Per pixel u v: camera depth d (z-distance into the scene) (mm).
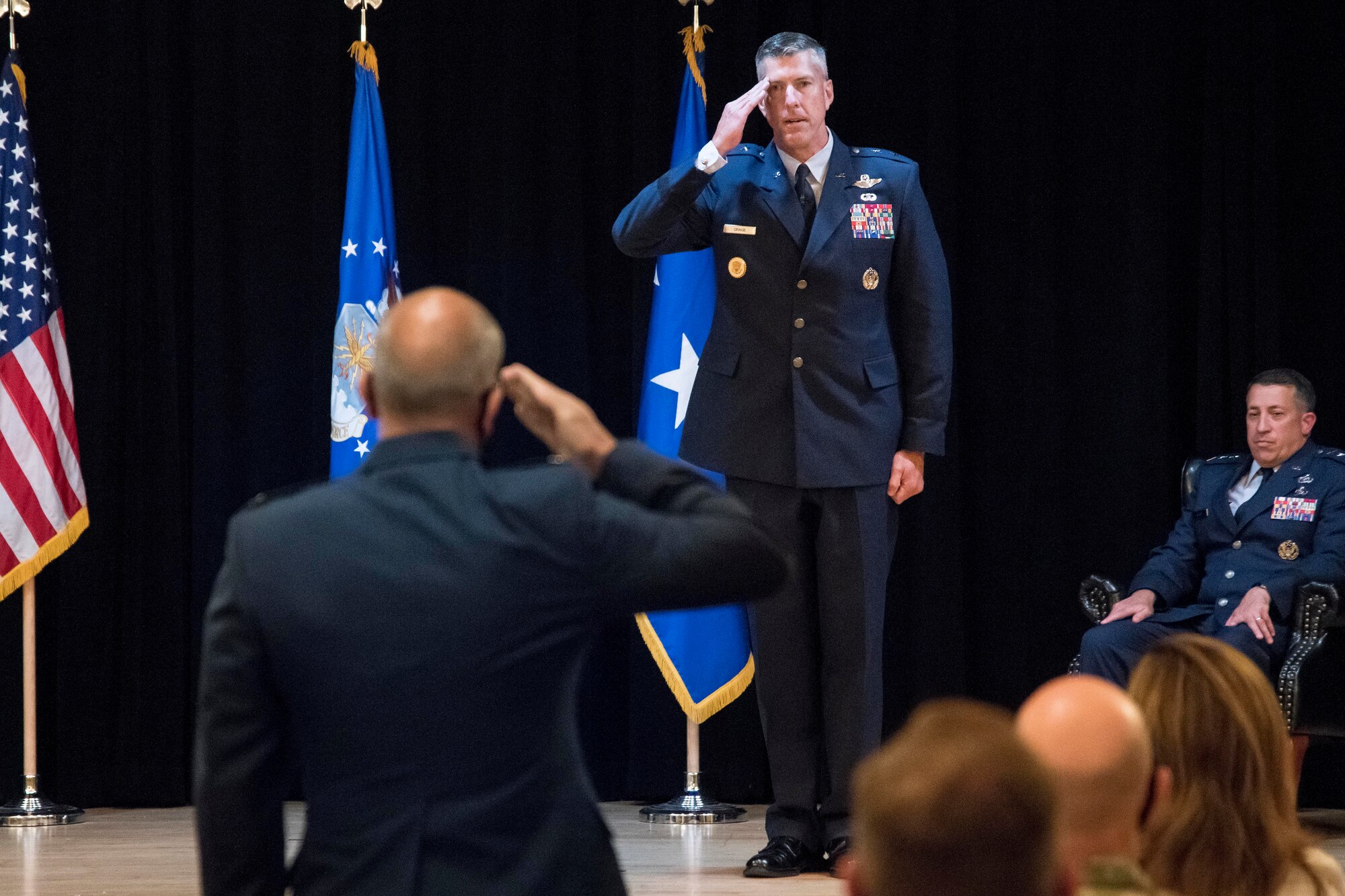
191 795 13922
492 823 3877
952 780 2252
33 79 14141
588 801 4062
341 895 3852
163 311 14008
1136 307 14109
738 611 13070
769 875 9711
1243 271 13891
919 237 10070
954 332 14203
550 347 14148
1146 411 14062
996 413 14188
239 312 14156
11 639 13805
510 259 14094
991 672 14109
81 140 14023
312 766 3955
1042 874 2271
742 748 13914
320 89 14234
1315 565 11891
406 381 4180
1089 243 14266
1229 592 12273
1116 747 3123
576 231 14156
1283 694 11289
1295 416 12523
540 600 3971
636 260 13977
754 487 9992
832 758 9906
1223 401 13922
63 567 13852
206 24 14148
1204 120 13984
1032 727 3188
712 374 10094
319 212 14172
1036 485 14141
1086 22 14297
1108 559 14125
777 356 9938
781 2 14367
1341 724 11492
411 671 3883
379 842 3838
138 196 14094
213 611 4016
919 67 14250
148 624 13961
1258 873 4238
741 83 14055
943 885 2238
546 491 4055
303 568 3941
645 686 13820
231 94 14188
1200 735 4270
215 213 14055
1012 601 14062
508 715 3924
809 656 10078
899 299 10180
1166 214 14141
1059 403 14242
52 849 11430
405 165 14359
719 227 10086
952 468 13961
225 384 14031
